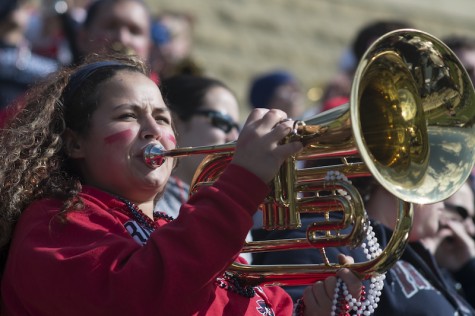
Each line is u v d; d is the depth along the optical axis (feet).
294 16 100.99
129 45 51.16
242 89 94.68
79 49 52.95
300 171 27.07
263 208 26.63
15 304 26.11
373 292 28.04
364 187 35.78
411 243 37.35
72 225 25.76
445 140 27.50
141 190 27.32
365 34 51.60
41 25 58.59
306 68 100.17
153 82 28.58
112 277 23.85
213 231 23.89
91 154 27.63
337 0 104.73
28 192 27.32
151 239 24.29
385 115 26.91
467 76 27.76
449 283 40.88
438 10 110.93
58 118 28.22
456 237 42.27
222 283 27.43
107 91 27.81
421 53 27.45
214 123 42.27
